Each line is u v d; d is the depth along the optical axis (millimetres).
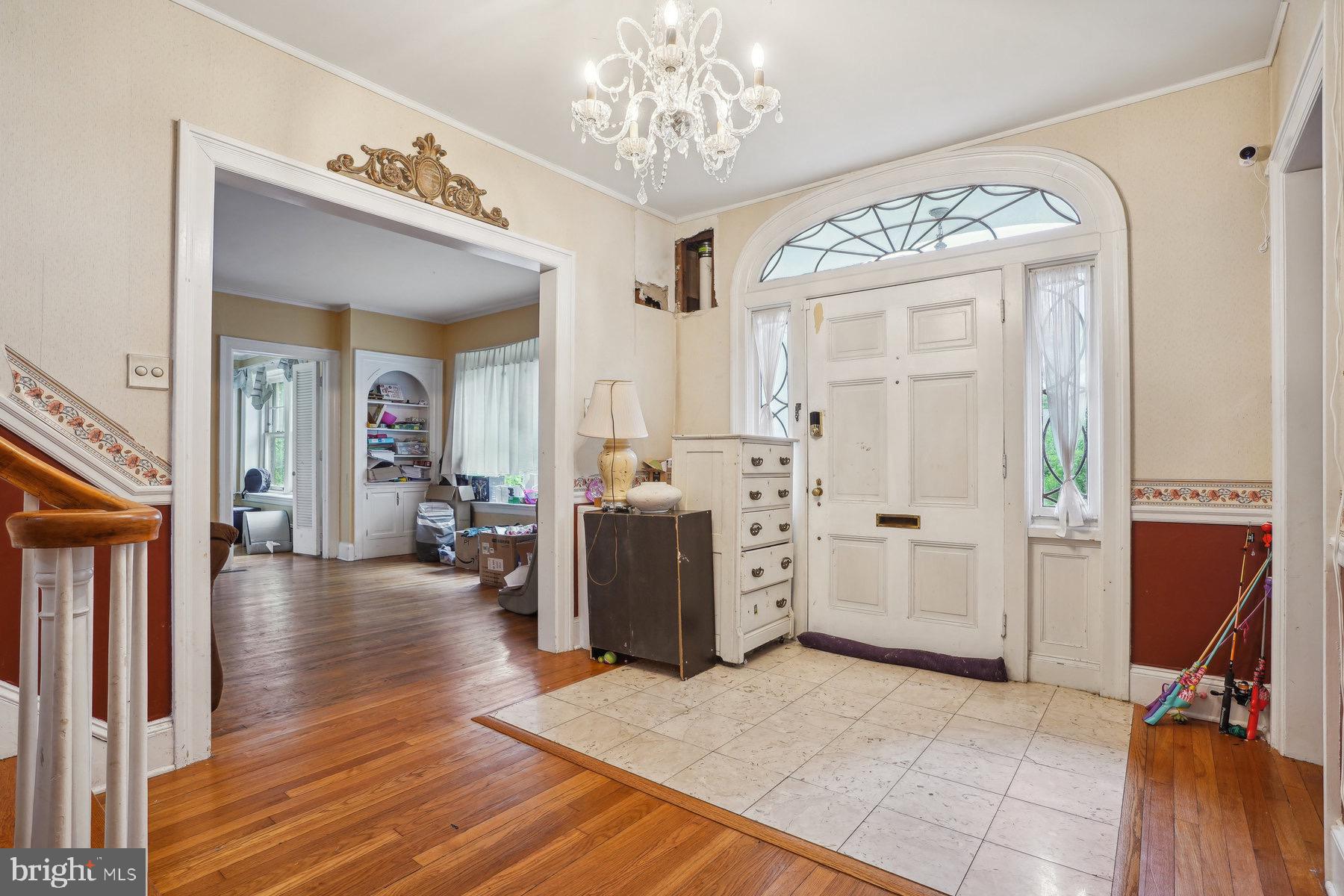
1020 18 2623
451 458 7906
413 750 2607
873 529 3867
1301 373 2559
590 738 2701
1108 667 3168
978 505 3543
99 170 2307
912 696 3189
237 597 5469
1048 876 1820
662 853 1939
